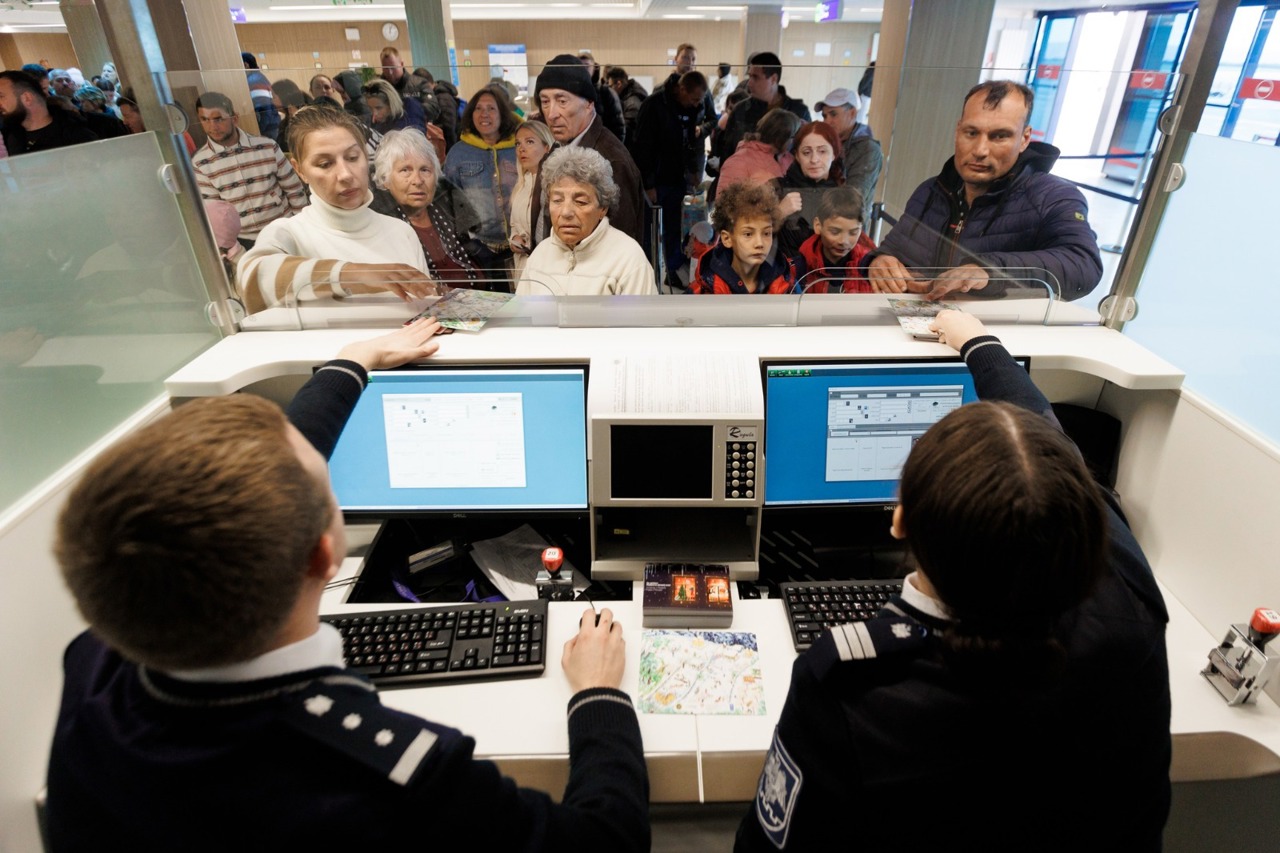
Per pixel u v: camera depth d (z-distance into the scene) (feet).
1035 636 1.89
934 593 2.04
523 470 4.37
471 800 1.74
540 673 3.63
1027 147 4.31
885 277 4.74
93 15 7.26
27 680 3.06
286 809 1.61
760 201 4.52
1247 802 3.83
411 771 1.67
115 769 1.66
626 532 4.46
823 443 4.40
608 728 2.71
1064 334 4.66
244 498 1.58
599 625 3.62
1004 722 1.91
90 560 1.52
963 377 4.33
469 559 4.66
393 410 4.27
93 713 1.75
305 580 1.85
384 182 4.43
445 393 4.25
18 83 6.57
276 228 4.52
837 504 4.48
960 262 4.70
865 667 2.08
